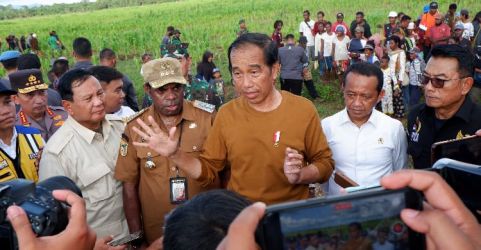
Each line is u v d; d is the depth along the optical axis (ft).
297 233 3.21
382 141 10.15
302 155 7.97
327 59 45.21
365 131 10.21
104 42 93.09
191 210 4.24
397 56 30.58
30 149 11.13
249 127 7.97
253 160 8.05
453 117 8.90
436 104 8.69
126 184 10.27
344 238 3.22
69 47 104.32
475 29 44.78
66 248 4.19
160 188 9.80
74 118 10.41
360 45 39.68
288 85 37.99
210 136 8.44
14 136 10.94
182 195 9.73
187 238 4.05
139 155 9.89
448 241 2.91
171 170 9.80
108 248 6.36
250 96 7.43
